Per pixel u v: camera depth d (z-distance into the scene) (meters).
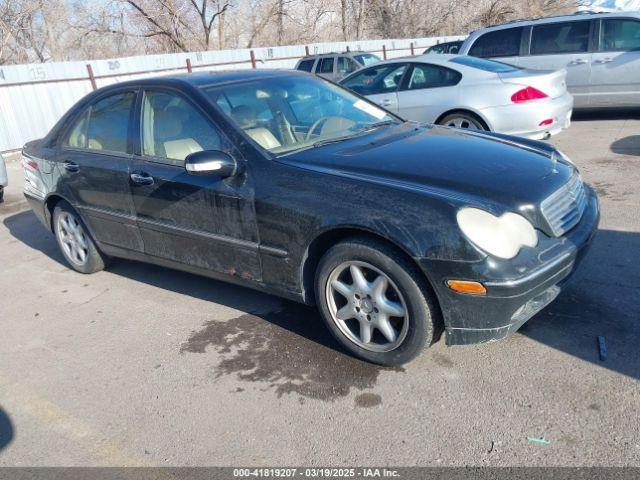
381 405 2.89
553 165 3.33
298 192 3.17
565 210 3.07
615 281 3.83
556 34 9.12
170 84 3.97
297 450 2.65
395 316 3.02
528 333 3.35
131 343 3.78
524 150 3.54
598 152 7.32
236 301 4.20
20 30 26.88
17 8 26.23
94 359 3.63
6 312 4.48
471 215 2.72
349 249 3.02
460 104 7.13
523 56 9.35
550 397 2.80
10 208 7.92
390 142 3.62
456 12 33.12
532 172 3.14
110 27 27.48
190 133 3.75
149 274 4.94
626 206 5.24
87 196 4.51
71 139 4.74
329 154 3.39
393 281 2.93
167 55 16.69
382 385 3.04
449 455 2.52
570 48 9.02
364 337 3.17
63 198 4.80
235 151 3.49
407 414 2.80
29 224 7.00
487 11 32.78
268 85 4.11
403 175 3.05
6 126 13.24
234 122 3.60
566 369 2.99
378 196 2.92
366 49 23.09
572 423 2.62
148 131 4.04
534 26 9.27
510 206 2.82
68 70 14.34
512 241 2.74
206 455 2.68
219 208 3.53
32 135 13.77
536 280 2.72
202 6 27.03
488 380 2.98
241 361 3.41
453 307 2.78
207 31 27.69
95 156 4.39
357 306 3.14
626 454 2.41
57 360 3.67
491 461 2.46
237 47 29.25
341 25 32.53
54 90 14.10
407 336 2.98
